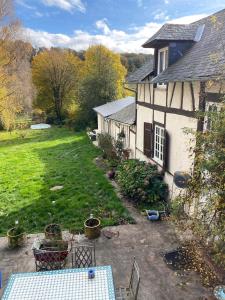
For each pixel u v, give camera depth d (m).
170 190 9.49
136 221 8.45
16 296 4.35
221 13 9.80
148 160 11.83
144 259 6.55
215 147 4.59
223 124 4.54
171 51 9.46
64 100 38.31
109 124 19.52
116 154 16.31
